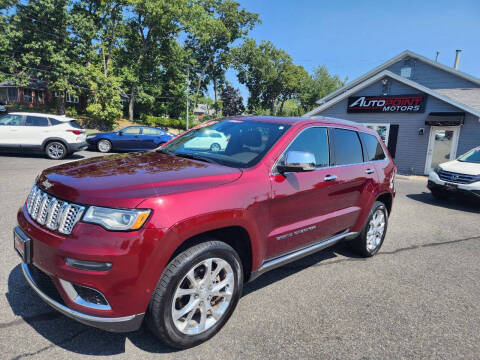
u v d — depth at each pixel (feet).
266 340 8.32
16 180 24.07
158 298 6.99
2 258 11.48
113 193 6.85
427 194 33.91
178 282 7.20
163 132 54.49
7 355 7.07
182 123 146.72
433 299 11.18
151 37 124.47
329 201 11.47
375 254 15.24
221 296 8.43
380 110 56.49
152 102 132.98
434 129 52.24
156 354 7.52
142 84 125.18
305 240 10.87
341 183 11.83
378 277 12.69
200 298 7.77
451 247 17.06
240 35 164.35
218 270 8.05
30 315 8.52
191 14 118.73
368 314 9.93
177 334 7.44
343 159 12.44
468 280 12.96
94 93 97.30
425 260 14.92
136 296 6.68
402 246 16.75
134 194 6.86
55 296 7.20
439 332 9.25
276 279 11.99
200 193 7.53
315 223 10.97
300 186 10.05
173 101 147.95
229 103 209.15
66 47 93.81
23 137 36.52
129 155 10.74
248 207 8.36
